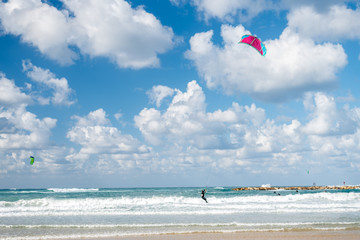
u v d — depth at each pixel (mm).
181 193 60938
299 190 88312
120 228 15180
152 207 26141
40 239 12453
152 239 12336
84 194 55688
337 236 12844
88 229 14891
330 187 100062
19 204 28609
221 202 31812
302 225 15898
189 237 12711
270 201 33219
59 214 21094
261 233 13586
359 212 22156
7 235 13258
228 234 13375
